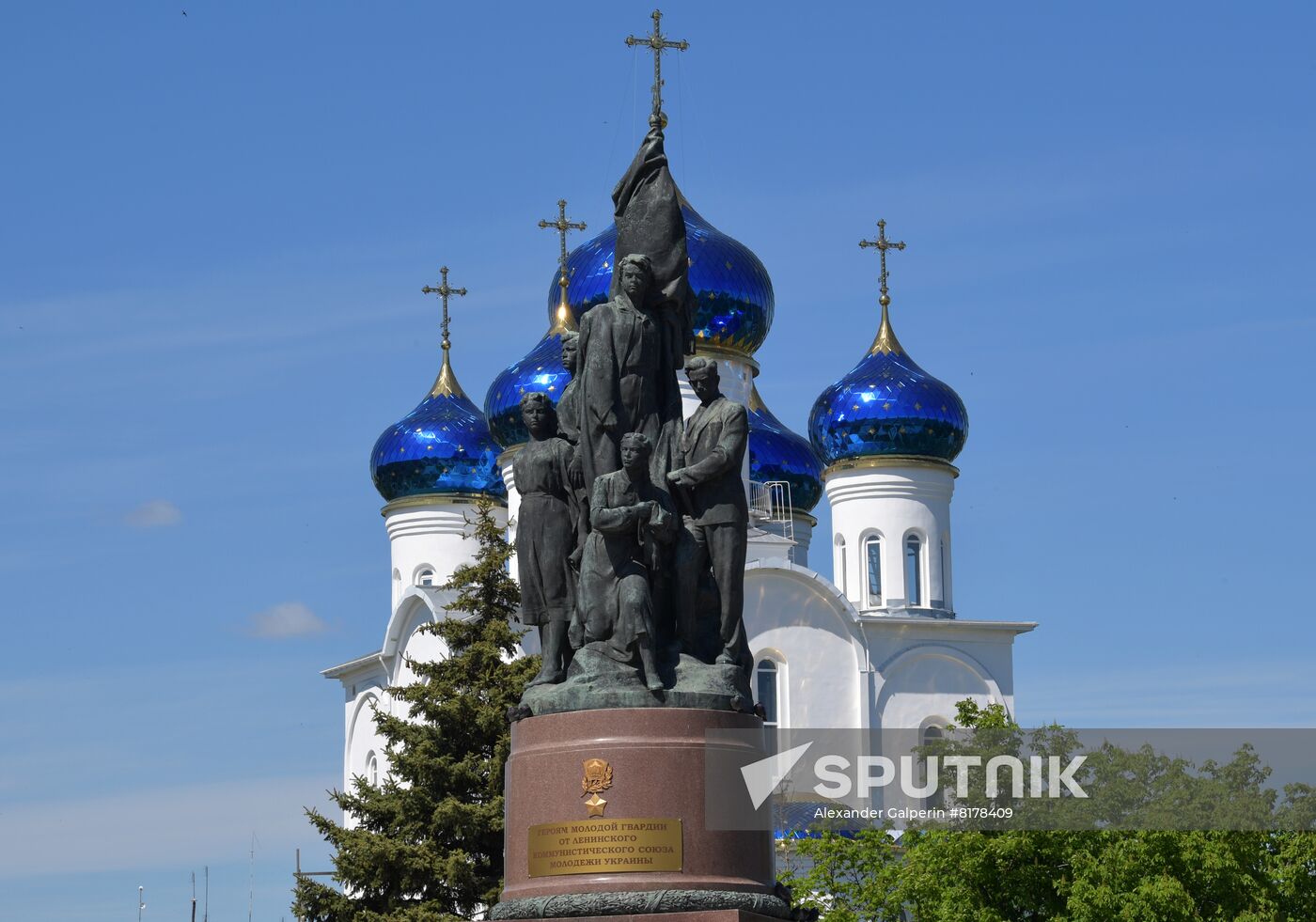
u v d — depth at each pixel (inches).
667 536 842.2
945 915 1601.9
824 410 3127.5
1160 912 1502.2
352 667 3248.0
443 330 3484.3
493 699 1755.7
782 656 2824.8
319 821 1695.4
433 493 3344.0
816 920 832.3
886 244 3211.1
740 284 2940.5
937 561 3070.9
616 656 827.4
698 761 801.6
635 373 871.1
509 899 807.7
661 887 784.9
